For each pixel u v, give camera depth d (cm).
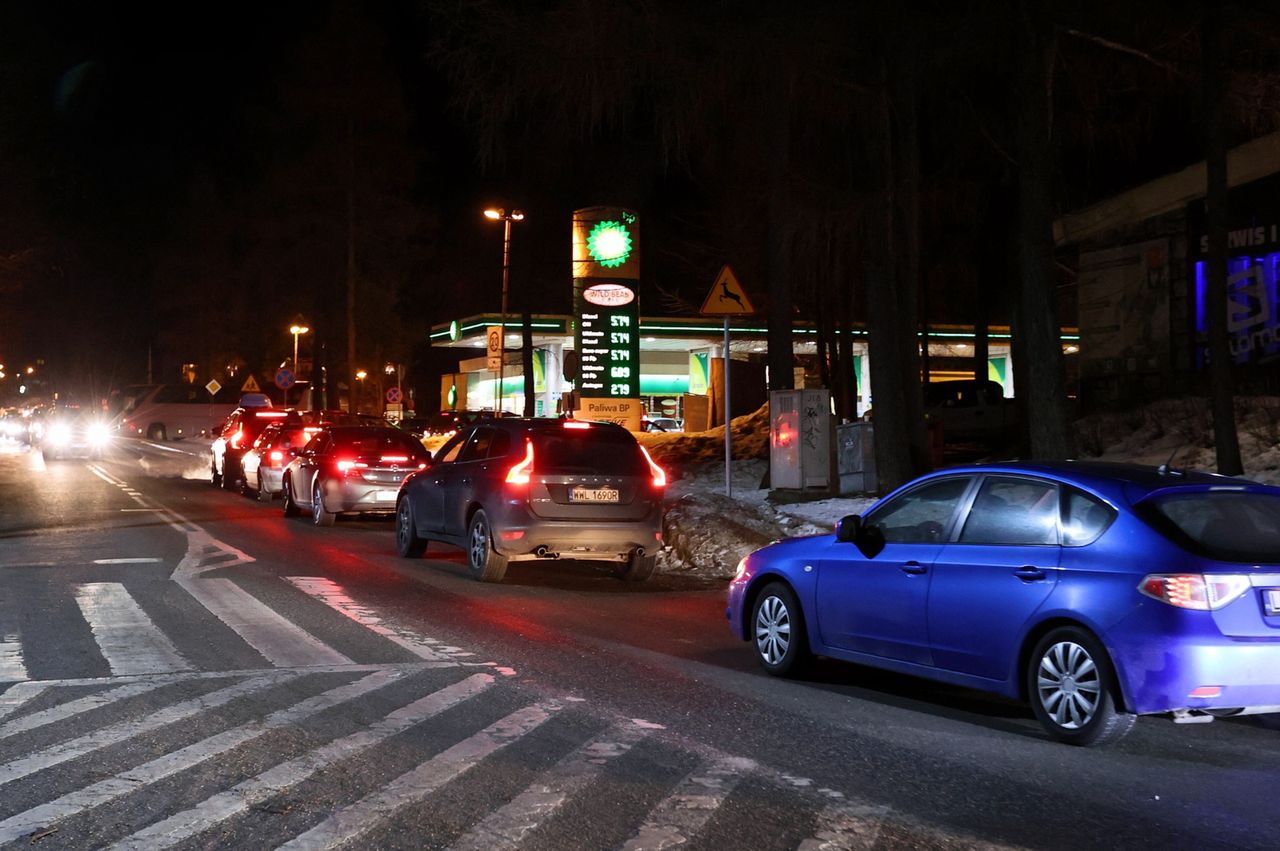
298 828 524
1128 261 2333
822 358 2975
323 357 5409
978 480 760
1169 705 630
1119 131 1825
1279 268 2092
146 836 514
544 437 1350
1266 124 1623
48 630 1014
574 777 602
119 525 1991
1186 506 675
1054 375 1444
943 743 679
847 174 1933
